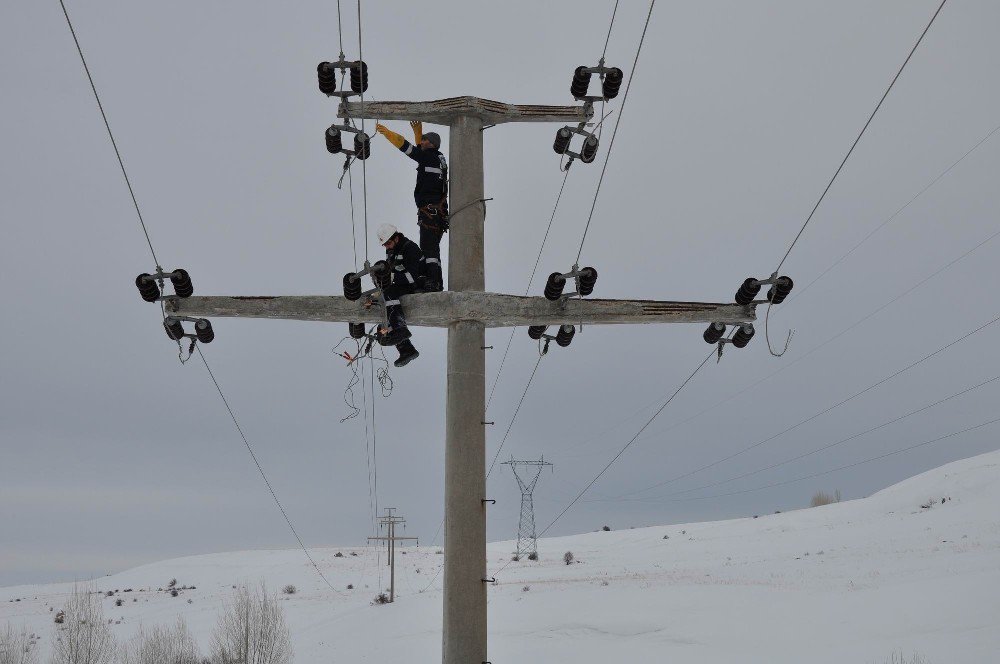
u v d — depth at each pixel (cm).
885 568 5138
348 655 4241
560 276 905
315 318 936
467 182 970
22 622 7962
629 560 8738
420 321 947
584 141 1023
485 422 918
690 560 7994
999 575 3681
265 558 13600
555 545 12125
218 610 7506
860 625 3375
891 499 9938
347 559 13012
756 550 8100
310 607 7156
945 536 6750
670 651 3359
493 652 3722
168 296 929
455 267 948
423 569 11450
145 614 7862
